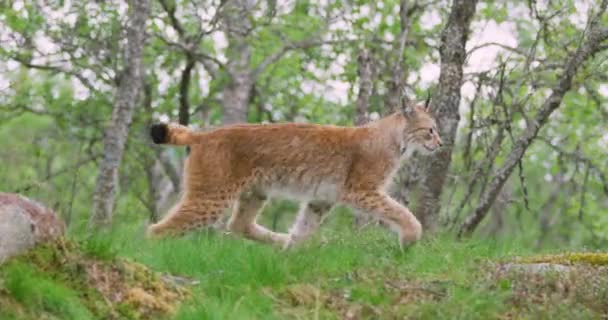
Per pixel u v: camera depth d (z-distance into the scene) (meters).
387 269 10.88
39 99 23.19
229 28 20.27
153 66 23.09
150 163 23.27
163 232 12.87
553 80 19.25
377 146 13.54
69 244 9.20
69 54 20.73
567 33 18.23
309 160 13.29
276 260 10.48
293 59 23.41
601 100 20.73
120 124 17.75
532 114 21.31
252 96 23.97
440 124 16.31
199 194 12.98
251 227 13.67
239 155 13.11
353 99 23.59
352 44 21.28
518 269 10.88
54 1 20.19
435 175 16.42
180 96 22.53
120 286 9.08
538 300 10.08
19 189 17.33
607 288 10.31
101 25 20.20
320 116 23.88
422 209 16.41
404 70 20.09
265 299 9.55
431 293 10.19
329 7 21.69
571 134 21.45
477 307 9.65
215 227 14.66
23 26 19.81
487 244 13.75
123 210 23.03
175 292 9.47
